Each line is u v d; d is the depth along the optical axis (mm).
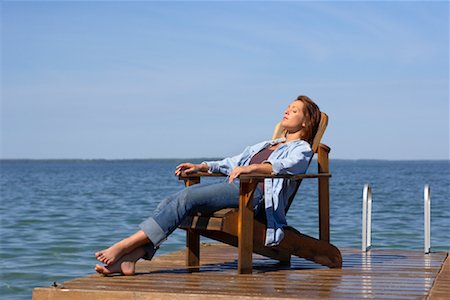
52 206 22609
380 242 12727
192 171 6418
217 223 5727
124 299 4938
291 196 6305
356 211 19766
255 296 4773
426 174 82562
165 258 6969
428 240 7746
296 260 6969
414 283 5457
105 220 16891
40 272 9305
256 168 5676
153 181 54344
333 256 6355
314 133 6344
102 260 5570
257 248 6379
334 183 48438
